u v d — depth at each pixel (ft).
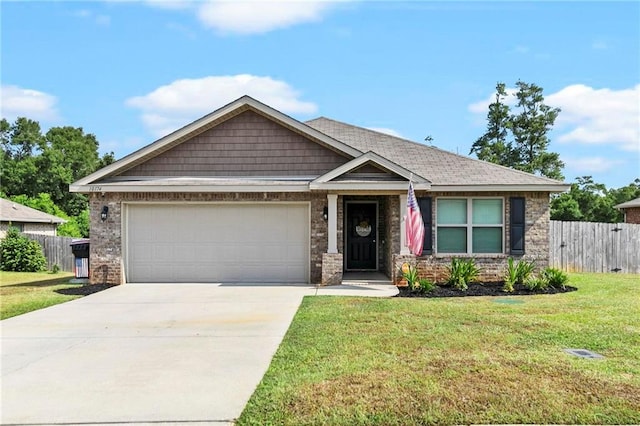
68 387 19.76
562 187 48.52
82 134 223.30
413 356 23.06
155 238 50.49
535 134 130.41
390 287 46.26
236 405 17.65
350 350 24.17
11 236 75.87
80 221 115.44
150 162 51.65
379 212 58.44
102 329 30.12
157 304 38.47
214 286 47.60
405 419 16.19
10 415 17.04
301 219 50.06
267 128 51.49
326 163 51.21
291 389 18.86
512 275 44.83
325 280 48.03
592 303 37.52
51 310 36.55
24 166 163.73
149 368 22.13
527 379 19.72
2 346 26.25
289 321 31.86
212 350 25.05
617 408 16.92
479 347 24.54
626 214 101.14
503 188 48.60
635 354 23.29
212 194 49.83
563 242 65.10
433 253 49.37
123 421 16.44
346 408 17.04
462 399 17.70
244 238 50.26
